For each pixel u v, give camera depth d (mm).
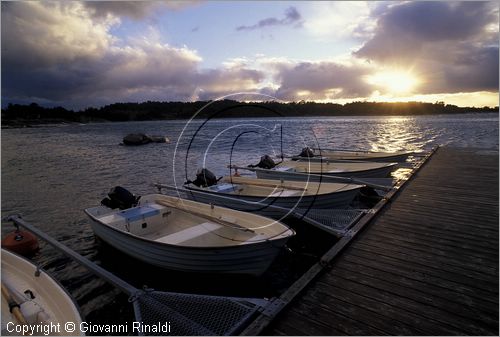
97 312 4242
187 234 4902
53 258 5863
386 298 3047
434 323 2672
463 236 4492
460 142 23281
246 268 4512
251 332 2596
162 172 14906
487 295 3037
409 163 12367
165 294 3307
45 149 26375
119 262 5648
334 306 2957
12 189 11664
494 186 7527
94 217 5754
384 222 5180
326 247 5969
